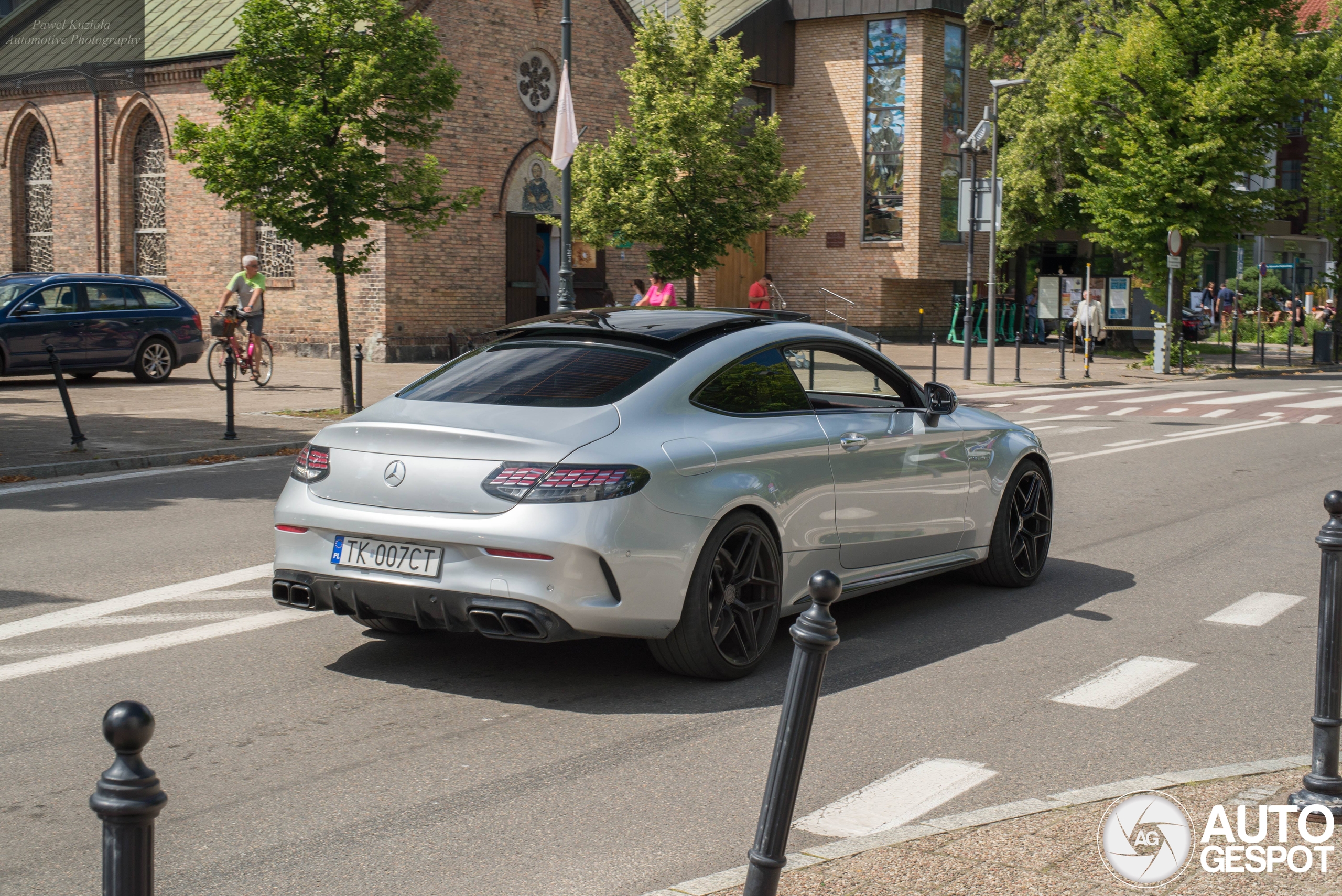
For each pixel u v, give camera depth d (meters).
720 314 6.50
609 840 4.01
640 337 5.96
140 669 5.90
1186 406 20.38
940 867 3.60
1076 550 9.12
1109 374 27.27
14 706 5.33
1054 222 34.06
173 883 3.70
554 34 28.62
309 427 15.07
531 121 28.38
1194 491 11.78
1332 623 4.06
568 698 5.52
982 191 23.97
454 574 5.26
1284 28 28.38
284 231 15.60
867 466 6.49
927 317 36.94
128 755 2.17
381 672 5.90
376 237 25.95
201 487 11.27
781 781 2.86
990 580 7.83
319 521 5.58
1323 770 4.07
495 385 5.79
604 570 5.19
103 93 30.48
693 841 4.01
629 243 23.75
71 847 3.96
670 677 5.84
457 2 26.67
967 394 22.14
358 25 19.36
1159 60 28.33
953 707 5.45
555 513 5.13
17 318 19.25
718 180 23.59
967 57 35.38
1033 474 7.91
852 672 6.00
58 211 31.84
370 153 15.74
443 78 16.16
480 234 27.61
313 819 4.18
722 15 35.22
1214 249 53.75
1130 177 28.59
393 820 4.17
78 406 16.89
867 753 4.86
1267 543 9.38
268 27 15.30
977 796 4.42
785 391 6.25
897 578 6.77
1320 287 49.41
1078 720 5.29
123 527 9.41
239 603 7.20
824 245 36.03
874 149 35.09
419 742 4.93
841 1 34.66
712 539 5.55
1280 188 28.94
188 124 15.31
